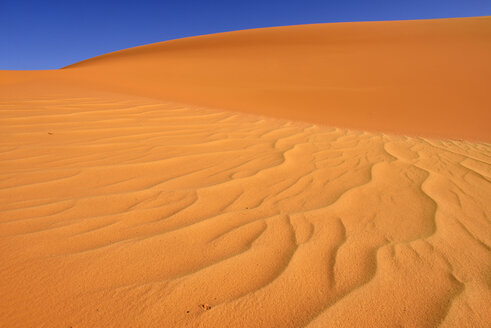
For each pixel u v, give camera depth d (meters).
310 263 1.42
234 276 1.30
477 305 1.19
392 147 3.95
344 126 6.12
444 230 1.76
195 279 1.27
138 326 1.03
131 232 1.62
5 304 1.08
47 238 1.51
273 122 5.55
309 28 28.56
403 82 11.19
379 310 1.15
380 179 2.60
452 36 20.39
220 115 5.70
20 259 1.33
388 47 18.75
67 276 1.24
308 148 3.68
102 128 3.93
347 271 1.37
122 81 9.84
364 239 1.64
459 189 2.42
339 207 2.03
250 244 1.56
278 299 1.18
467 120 7.31
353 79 12.11
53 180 2.27
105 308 1.09
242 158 3.11
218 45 25.02
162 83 10.15
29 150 2.91
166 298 1.16
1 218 1.68
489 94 9.33
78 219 1.72
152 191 2.18
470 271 1.39
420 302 1.20
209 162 2.93
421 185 2.48
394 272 1.37
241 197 2.15
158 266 1.34
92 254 1.40
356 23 29.67
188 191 2.21
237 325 1.06
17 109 4.48
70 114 4.47
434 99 9.12
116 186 2.23
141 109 5.37
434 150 3.91
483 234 1.72
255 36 27.05
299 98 9.20
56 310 1.07
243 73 13.66
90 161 2.74
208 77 12.34
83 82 8.95
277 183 2.45
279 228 1.73
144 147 3.28
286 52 20.06
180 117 5.08
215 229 1.69
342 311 1.14
